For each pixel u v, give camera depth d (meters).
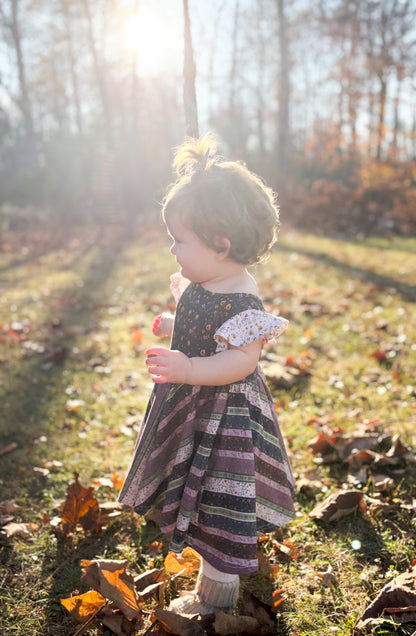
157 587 1.70
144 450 1.64
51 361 4.14
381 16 16.30
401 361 3.85
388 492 2.33
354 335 4.50
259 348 1.52
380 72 15.84
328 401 3.29
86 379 3.78
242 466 1.50
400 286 6.03
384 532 2.07
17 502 2.34
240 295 1.52
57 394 3.53
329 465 2.59
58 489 2.43
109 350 4.37
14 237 12.54
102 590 1.56
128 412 3.25
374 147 16.59
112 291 6.53
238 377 1.47
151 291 6.39
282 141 14.72
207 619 1.61
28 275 7.84
